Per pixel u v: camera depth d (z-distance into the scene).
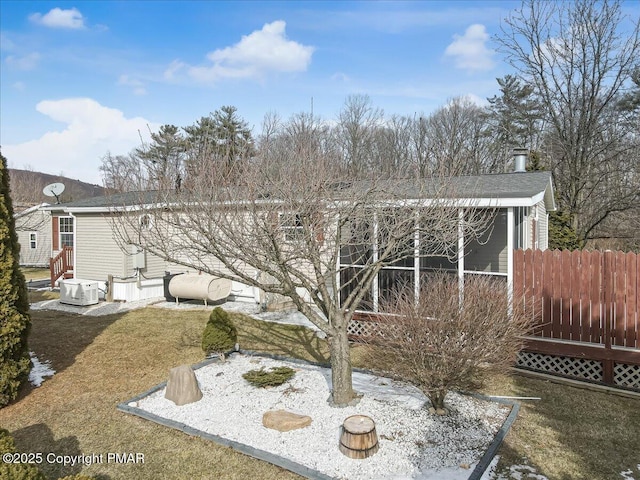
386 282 8.96
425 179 6.45
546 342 6.99
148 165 6.24
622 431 5.03
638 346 6.35
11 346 5.97
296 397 5.73
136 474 4.21
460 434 4.73
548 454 4.48
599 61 17.34
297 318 10.92
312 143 6.43
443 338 5.00
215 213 5.14
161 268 14.59
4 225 6.04
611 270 6.54
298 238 5.11
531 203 7.14
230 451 4.57
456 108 27.44
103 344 8.68
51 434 5.04
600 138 18.45
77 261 15.07
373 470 4.08
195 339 9.05
